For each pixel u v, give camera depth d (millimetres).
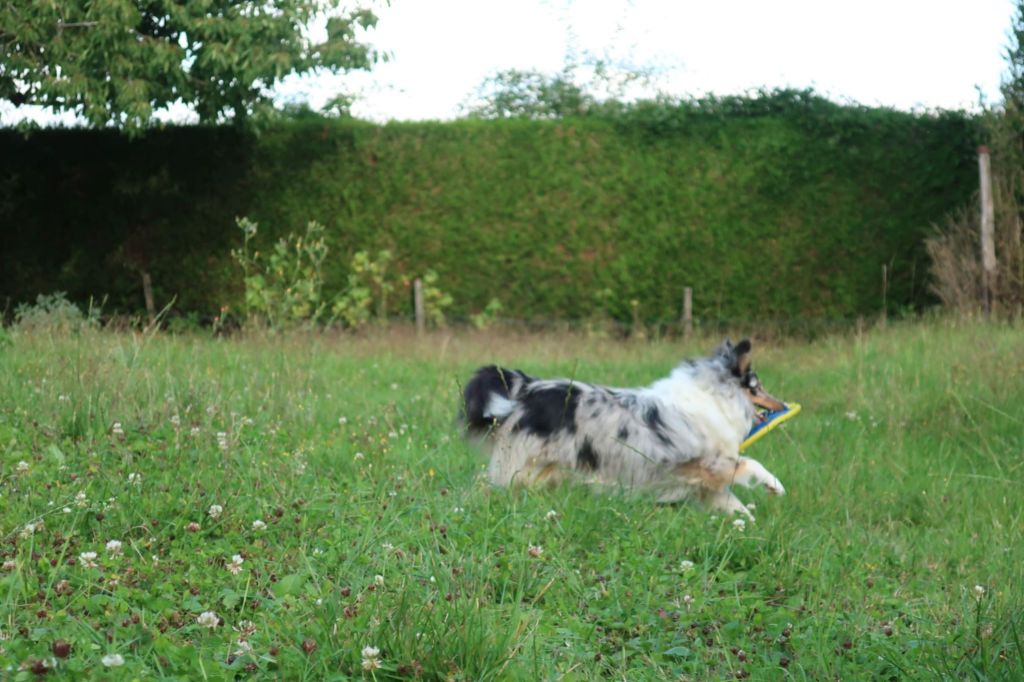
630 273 16062
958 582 4926
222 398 7031
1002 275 13125
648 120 15914
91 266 15852
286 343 10750
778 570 4688
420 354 12492
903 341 11883
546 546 4707
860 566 5000
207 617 3355
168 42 13273
